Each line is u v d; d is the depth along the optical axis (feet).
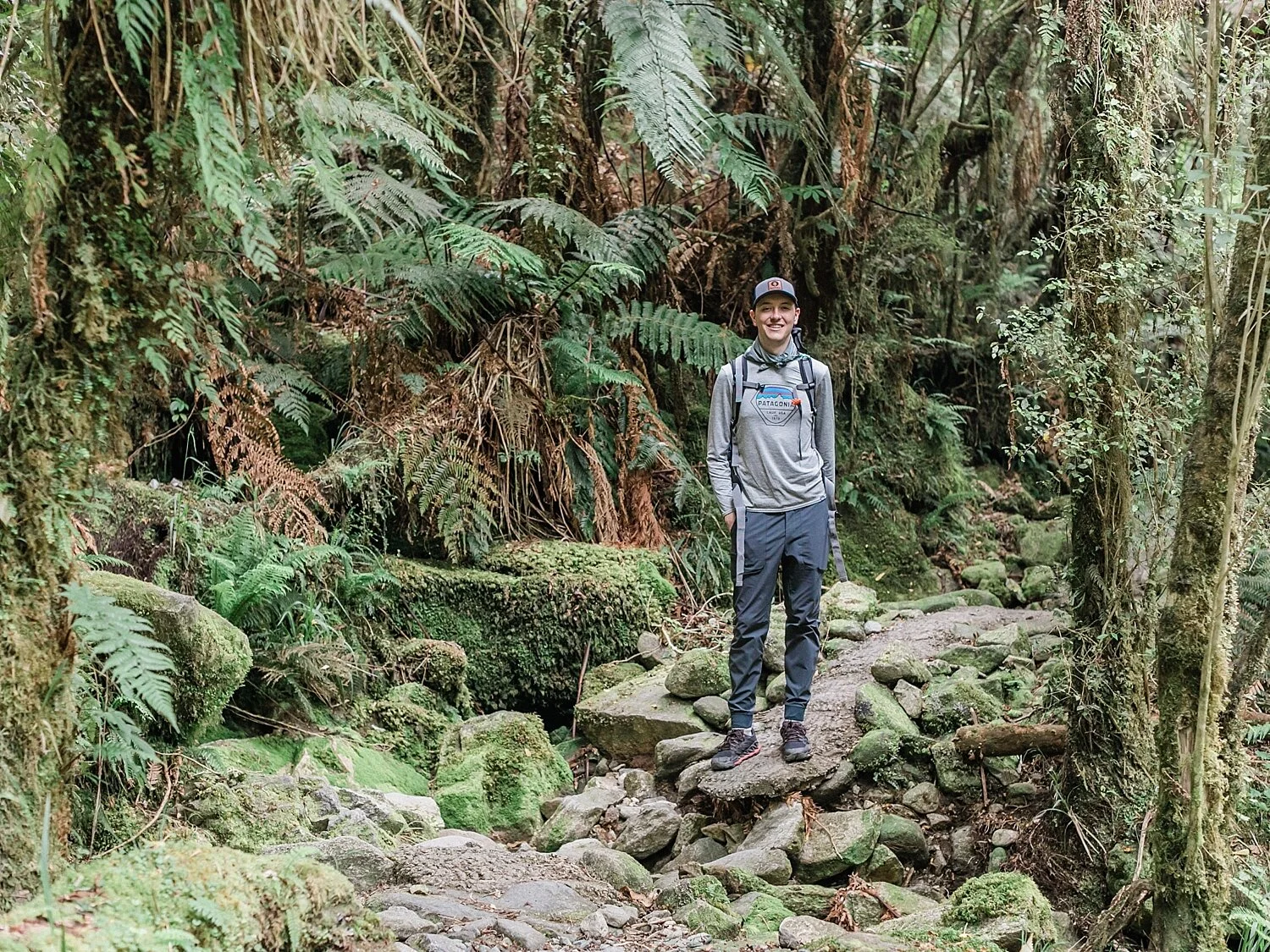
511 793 14.47
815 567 13.69
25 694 6.10
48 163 6.06
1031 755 13.30
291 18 6.11
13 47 7.52
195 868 6.43
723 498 13.73
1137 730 11.73
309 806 12.26
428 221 18.81
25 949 5.08
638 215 19.86
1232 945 10.44
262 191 7.19
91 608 6.35
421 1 18.75
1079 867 11.69
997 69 24.40
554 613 17.11
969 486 24.49
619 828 13.94
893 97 24.25
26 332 6.29
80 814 10.00
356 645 15.83
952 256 25.62
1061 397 12.27
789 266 21.26
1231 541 9.59
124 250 6.26
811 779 13.33
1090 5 11.21
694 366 22.21
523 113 19.74
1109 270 11.50
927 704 14.29
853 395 22.66
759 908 11.43
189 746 12.05
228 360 12.24
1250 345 9.13
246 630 14.08
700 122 18.28
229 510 14.75
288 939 6.61
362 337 17.95
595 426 19.60
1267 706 12.80
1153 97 11.72
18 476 6.12
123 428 6.70
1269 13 9.80
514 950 9.71
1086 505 11.99
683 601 19.01
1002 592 21.58
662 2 16.81
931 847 12.87
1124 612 11.76
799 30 21.26
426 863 11.87
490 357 18.31
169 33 5.84
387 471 17.06
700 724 15.20
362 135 17.04
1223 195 9.87
